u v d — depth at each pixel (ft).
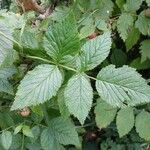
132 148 1.84
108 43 0.77
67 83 0.77
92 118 1.80
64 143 1.30
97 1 1.34
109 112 1.42
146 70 1.76
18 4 1.31
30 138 1.31
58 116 1.30
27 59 0.92
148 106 1.47
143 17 1.42
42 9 1.33
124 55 1.72
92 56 0.77
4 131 1.20
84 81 0.75
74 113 0.72
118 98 0.72
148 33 1.43
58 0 1.36
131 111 1.39
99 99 1.42
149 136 1.40
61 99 0.84
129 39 1.46
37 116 1.27
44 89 0.72
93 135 1.96
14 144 1.33
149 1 1.38
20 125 1.22
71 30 0.73
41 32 1.11
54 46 0.76
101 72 0.76
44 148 1.29
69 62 0.77
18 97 0.71
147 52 1.54
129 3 1.40
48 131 1.30
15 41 0.81
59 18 1.27
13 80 1.00
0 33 0.67
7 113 1.23
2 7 1.74
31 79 0.73
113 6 1.41
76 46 0.75
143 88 0.72
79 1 1.32
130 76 0.73
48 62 0.81
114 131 1.90
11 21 0.89
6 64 0.84
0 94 1.15
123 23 1.38
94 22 1.28
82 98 0.73
